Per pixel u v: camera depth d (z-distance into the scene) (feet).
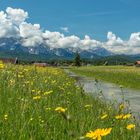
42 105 26.37
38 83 44.57
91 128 19.99
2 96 27.94
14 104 25.12
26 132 17.31
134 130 18.71
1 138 16.58
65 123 19.49
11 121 19.56
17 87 34.37
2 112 22.04
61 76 90.22
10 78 38.60
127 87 114.42
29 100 26.58
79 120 21.94
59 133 17.71
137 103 62.59
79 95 41.06
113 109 29.84
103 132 11.57
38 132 17.67
